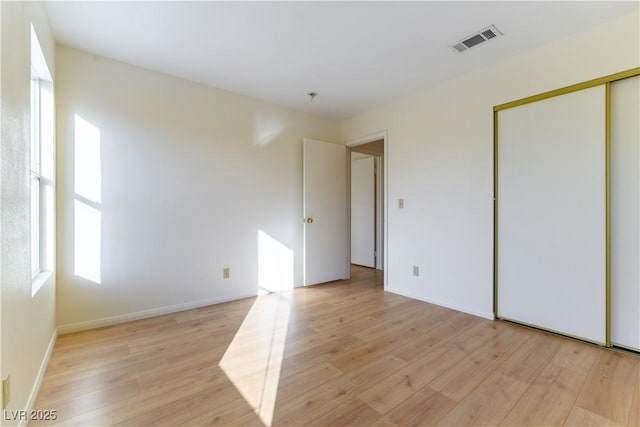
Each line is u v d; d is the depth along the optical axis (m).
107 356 2.12
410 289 3.58
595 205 2.27
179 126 3.07
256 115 3.64
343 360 2.08
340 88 3.36
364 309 3.15
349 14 2.10
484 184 2.89
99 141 2.63
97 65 2.63
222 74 3.01
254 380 1.83
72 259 2.52
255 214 3.63
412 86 3.30
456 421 1.48
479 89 2.92
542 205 2.54
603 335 2.24
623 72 2.13
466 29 2.29
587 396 1.67
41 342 1.84
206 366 1.99
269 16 2.12
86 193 2.57
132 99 2.80
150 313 2.90
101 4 1.97
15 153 1.33
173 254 3.03
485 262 2.89
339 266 4.45
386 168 3.86
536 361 2.05
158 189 2.94
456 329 2.61
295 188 4.03
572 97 2.37
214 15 2.10
